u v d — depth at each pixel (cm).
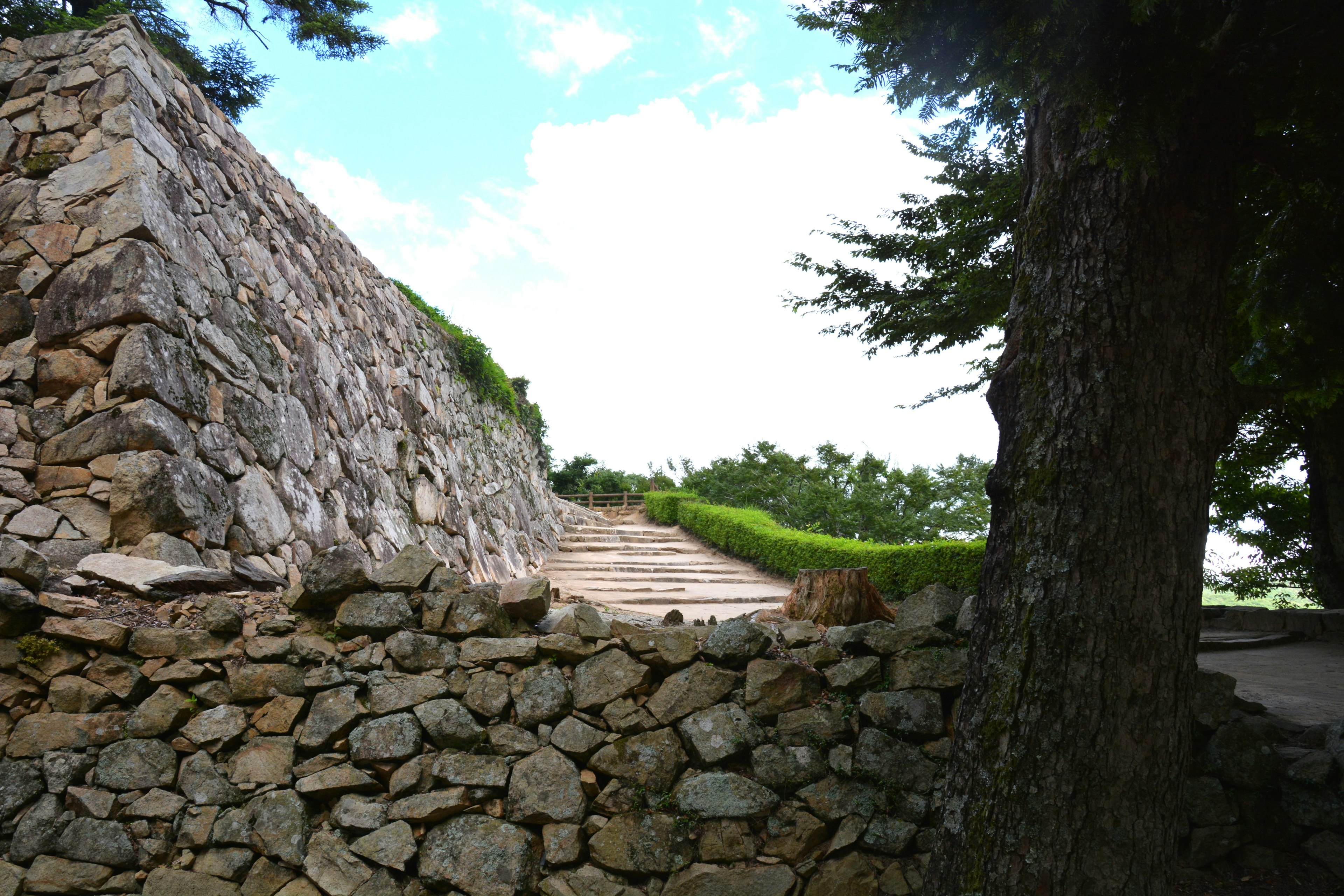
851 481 2153
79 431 474
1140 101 239
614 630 365
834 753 347
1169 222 275
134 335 489
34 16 955
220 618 363
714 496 2489
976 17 239
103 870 333
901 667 356
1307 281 346
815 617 448
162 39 1060
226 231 653
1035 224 304
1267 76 270
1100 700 256
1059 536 269
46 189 550
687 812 337
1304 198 330
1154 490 264
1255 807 346
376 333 979
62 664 355
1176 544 264
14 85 588
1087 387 273
